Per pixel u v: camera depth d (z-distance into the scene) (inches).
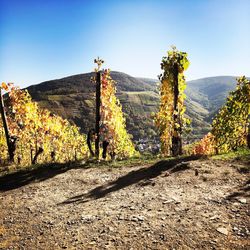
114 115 997.8
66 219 382.0
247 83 1043.3
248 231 287.9
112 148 1181.7
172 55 877.2
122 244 292.0
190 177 500.4
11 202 494.9
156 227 320.2
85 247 296.0
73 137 1991.9
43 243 319.0
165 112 909.2
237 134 1073.5
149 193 448.1
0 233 362.6
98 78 942.4
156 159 725.9
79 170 687.7
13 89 1048.2
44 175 671.8
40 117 1280.8
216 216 329.4
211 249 263.7
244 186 423.8
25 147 1558.8
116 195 462.0
